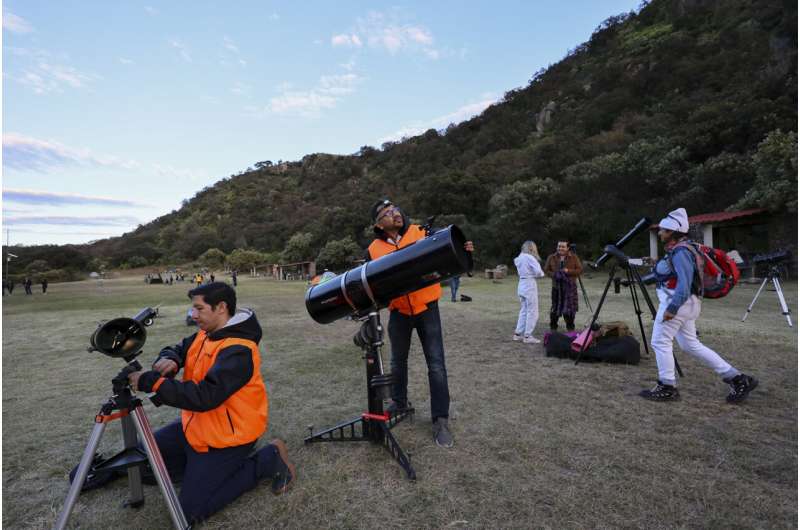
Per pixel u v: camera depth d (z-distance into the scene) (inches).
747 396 140.5
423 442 112.3
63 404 157.4
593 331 193.3
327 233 1982.0
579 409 132.8
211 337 86.0
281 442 93.9
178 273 2437.3
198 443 83.0
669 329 136.9
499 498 85.2
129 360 78.4
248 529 77.5
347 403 148.5
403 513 81.3
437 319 118.6
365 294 97.3
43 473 103.8
